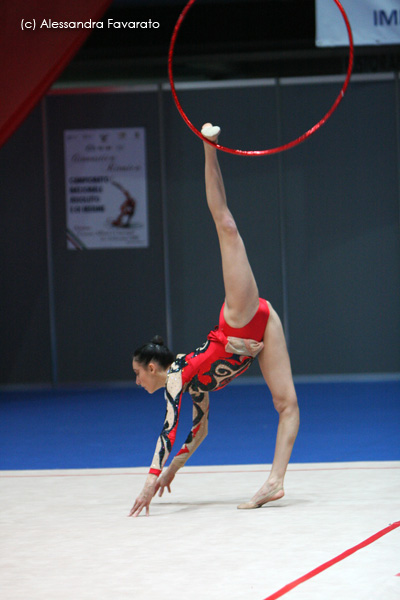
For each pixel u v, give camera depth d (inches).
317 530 231.6
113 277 677.3
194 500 281.4
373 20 633.0
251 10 671.8
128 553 214.1
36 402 604.4
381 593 174.4
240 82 669.9
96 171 674.2
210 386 266.1
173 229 676.1
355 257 667.4
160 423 489.7
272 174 670.5
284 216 670.5
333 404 547.2
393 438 415.5
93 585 187.5
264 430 454.0
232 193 673.0
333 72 674.8
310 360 671.8
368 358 667.4
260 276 673.6
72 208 676.7
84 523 250.1
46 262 677.3
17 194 676.1
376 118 663.1
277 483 265.3
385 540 217.5
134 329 679.1
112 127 673.0
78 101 672.4
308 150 667.4
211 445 412.2
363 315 667.4
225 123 671.8
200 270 676.7
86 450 409.7
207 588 182.2
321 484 298.4
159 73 682.2
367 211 665.0
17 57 520.1
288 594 175.6
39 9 519.8
